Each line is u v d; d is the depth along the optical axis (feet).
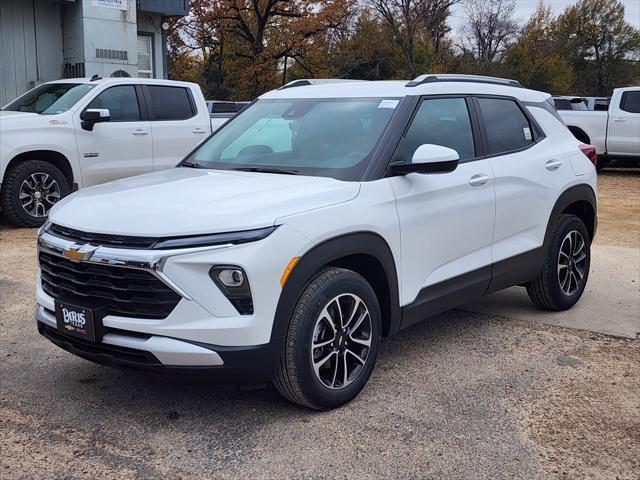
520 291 21.01
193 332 10.49
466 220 14.71
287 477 10.16
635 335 16.78
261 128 15.58
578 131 54.60
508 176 15.90
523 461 10.69
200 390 13.16
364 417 12.06
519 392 13.25
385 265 12.78
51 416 12.07
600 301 19.76
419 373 14.15
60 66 50.21
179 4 57.11
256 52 132.87
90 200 12.32
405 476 10.22
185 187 12.53
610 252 26.68
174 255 10.41
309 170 13.41
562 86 187.83
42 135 28.50
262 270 10.63
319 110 15.10
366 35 149.28
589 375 14.17
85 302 11.28
